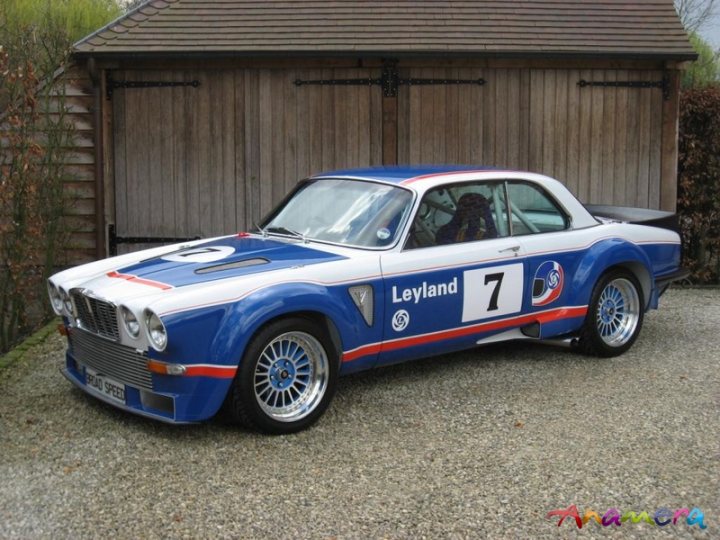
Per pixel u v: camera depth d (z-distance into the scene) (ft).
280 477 13.55
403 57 30.83
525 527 11.87
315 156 31.94
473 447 14.89
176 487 13.15
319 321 16.10
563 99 32.27
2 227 21.36
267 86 31.63
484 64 31.83
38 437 15.24
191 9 32.81
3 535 11.55
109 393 15.96
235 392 14.88
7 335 23.52
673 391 18.21
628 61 32.12
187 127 31.68
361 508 12.44
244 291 14.92
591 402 17.43
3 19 30.55
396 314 16.88
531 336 19.65
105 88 31.35
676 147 32.40
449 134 32.09
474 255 18.07
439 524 11.94
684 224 32.83
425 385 18.56
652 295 21.59
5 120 23.24
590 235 20.47
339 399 17.56
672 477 13.62
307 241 17.88
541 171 32.42
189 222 32.04
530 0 34.32
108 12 45.06
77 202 31.60
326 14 32.81
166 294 14.48
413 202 17.57
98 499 12.71
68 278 16.83
